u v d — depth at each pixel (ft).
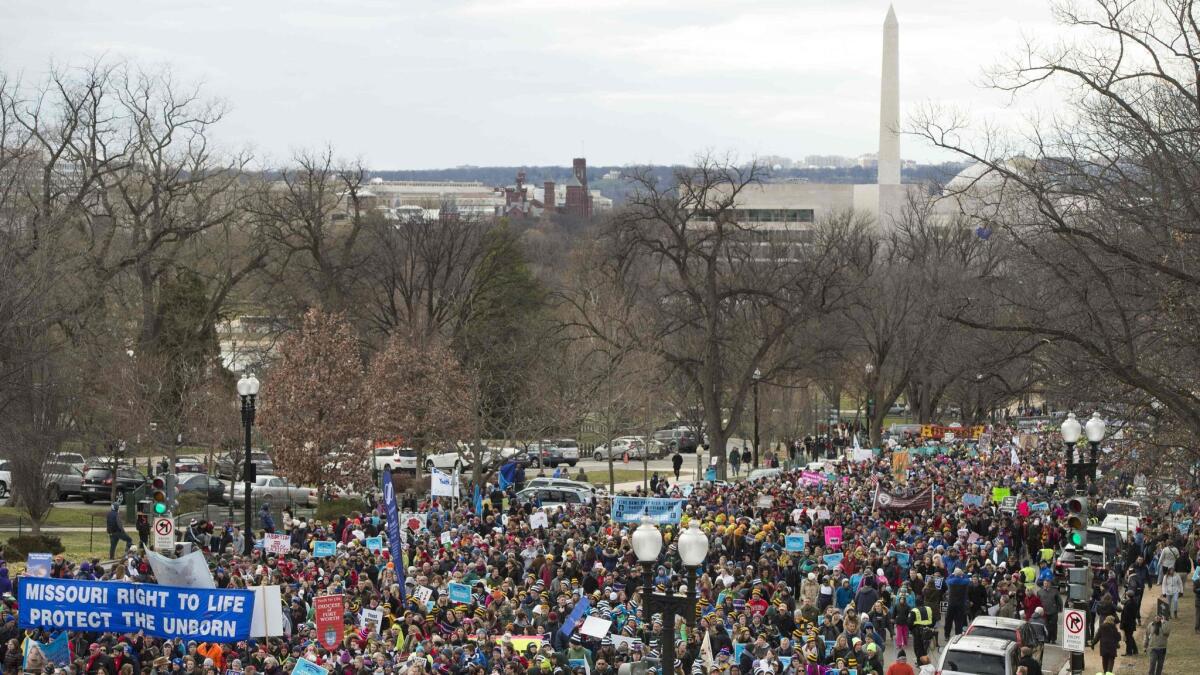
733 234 268.00
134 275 239.71
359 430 184.85
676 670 85.92
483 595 103.30
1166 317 101.09
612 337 248.32
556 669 84.17
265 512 150.41
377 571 112.47
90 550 150.30
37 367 173.47
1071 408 148.77
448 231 302.66
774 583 111.24
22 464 156.15
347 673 80.23
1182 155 108.06
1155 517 154.40
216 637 85.51
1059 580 112.47
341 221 389.60
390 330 258.16
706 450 312.91
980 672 93.45
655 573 107.96
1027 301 145.59
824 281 248.73
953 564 121.70
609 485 243.81
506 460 205.87
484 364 253.65
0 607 92.68
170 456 199.72
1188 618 132.36
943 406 355.77
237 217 253.65
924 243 317.42
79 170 225.15
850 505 152.66
